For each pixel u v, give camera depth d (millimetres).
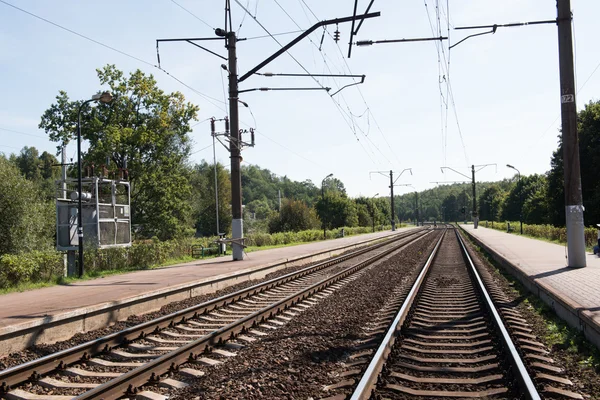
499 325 8648
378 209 107688
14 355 8133
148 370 6621
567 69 15555
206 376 6715
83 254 20281
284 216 67688
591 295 10266
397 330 8797
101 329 10188
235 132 22844
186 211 41375
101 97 19438
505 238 42250
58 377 6934
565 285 11938
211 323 10641
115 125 36875
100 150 34594
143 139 36625
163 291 13125
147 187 37844
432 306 12008
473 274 17828
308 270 20734
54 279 16906
